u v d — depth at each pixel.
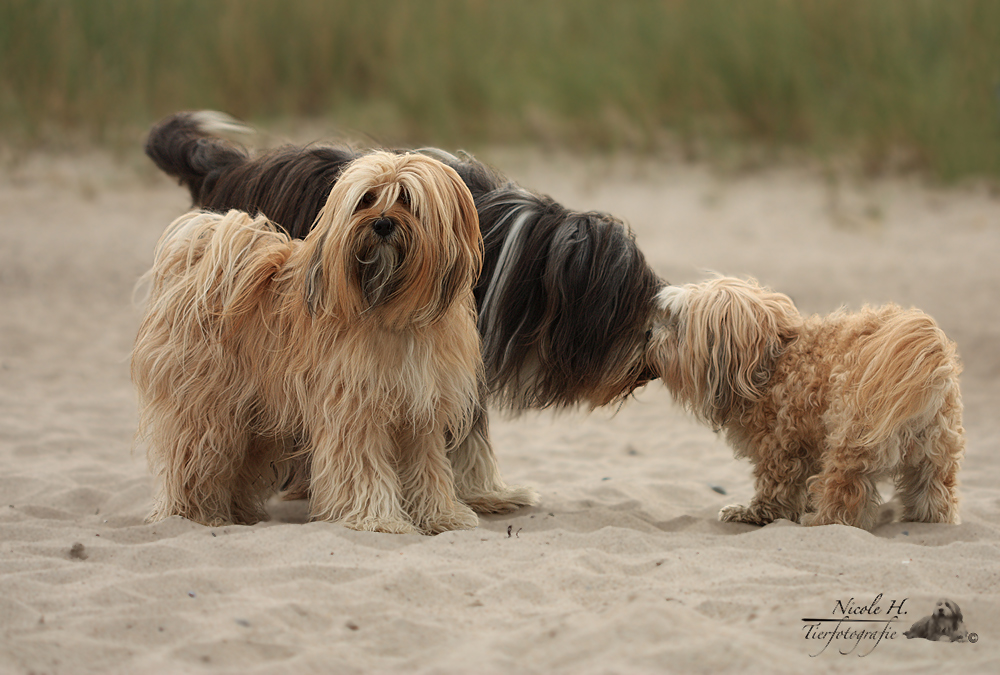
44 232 26.27
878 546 8.07
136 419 14.32
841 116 33.50
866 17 34.31
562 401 10.12
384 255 7.74
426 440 9.04
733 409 10.09
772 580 7.09
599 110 35.62
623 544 8.16
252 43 36.44
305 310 8.39
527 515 9.74
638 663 5.73
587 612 6.54
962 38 33.25
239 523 9.50
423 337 8.42
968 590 7.05
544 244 9.71
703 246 25.94
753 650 5.83
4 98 34.22
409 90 35.84
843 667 5.77
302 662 5.78
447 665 5.71
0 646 5.87
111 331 19.38
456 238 8.04
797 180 31.73
